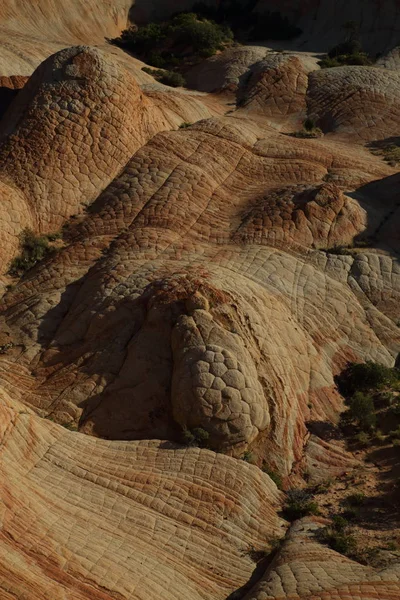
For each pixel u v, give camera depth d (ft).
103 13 241.96
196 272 103.19
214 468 81.10
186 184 132.57
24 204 127.13
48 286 113.09
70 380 93.35
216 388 86.07
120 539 69.46
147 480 78.02
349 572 67.36
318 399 98.99
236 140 149.28
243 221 126.82
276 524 78.28
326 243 124.67
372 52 228.63
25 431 76.48
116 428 88.17
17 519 65.10
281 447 88.63
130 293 101.45
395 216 131.75
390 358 110.42
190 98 175.94
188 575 68.95
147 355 91.81
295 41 246.47
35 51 185.37
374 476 87.04
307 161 149.28
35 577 60.39
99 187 134.41
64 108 136.98
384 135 175.94
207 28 226.58
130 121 141.59
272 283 111.14
